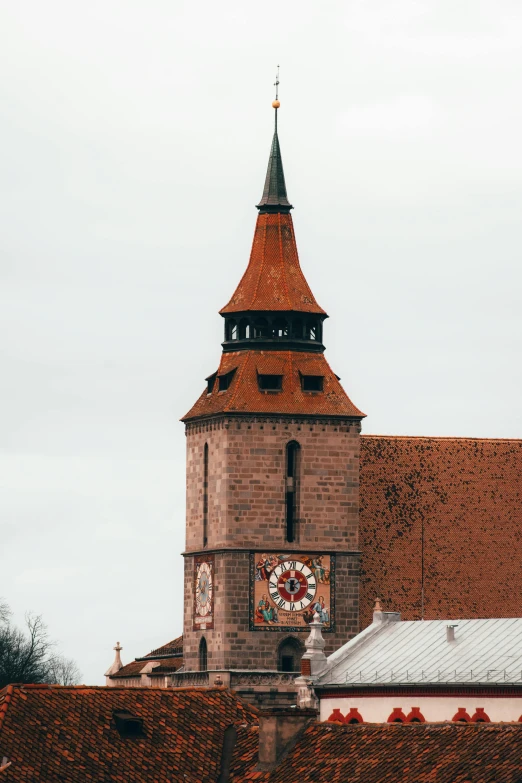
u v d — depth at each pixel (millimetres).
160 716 164375
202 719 165250
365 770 151250
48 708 162000
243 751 161125
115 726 162125
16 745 157500
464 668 193000
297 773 154125
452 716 190625
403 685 195500
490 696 188000
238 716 166375
